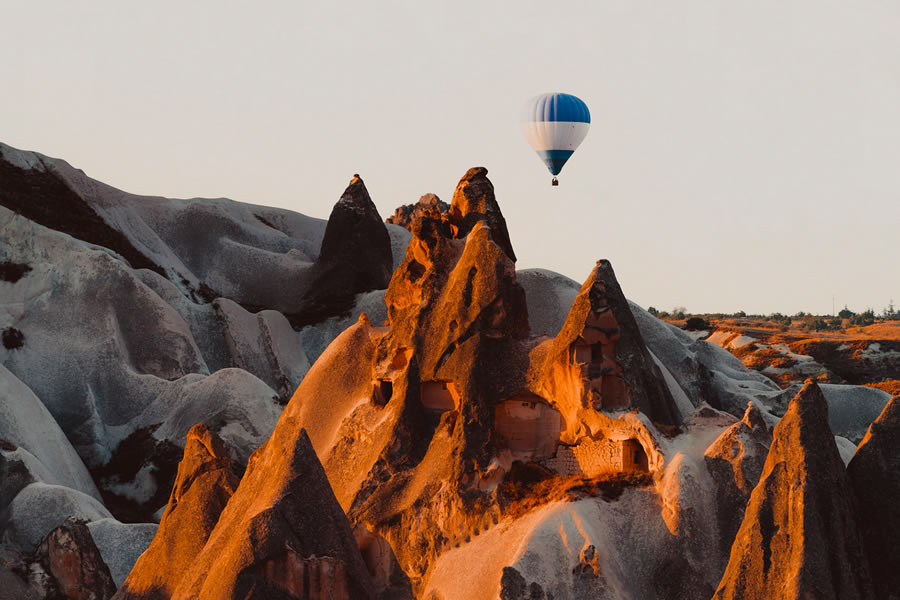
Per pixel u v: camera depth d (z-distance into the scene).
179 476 73.75
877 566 54.47
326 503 62.56
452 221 81.19
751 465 60.78
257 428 133.12
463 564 64.56
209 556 64.75
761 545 54.03
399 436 71.94
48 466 122.88
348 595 61.22
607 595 58.75
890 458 55.50
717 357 151.50
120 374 148.00
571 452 69.19
